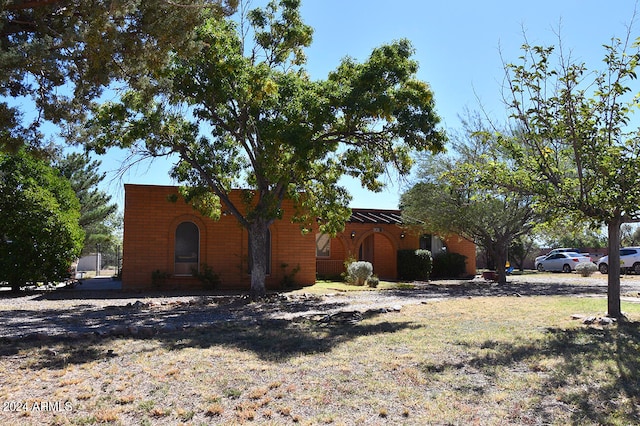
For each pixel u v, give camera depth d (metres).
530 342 8.47
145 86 10.10
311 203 18.92
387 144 15.93
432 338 8.98
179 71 14.14
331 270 28.23
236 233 20.56
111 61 8.84
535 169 10.11
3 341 8.82
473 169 10.73
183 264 20.06
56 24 8.05
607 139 9.35
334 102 13.77
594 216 9.85
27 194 17.48
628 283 23.98
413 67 14.23
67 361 7.41
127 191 19.55
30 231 17.44
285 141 13.70
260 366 7.05
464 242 31.09
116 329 9.70
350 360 7.40
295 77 15.46
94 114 12.42
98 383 6.29
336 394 5.82
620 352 7.58
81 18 8.13
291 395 5.80
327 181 18.41
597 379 6.26
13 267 17.53
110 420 5.03
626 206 8.99
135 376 6.59
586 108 9.03
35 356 7.74
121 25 8.50
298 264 21.34
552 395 5.75
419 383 6.22
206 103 15.20
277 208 16.38
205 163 16.12
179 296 17.52
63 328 10.39
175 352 8.02
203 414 5.23
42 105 9.49
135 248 19.48
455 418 5.06
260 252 16.80
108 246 41.56
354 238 28.05
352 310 12.84
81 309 13.85
